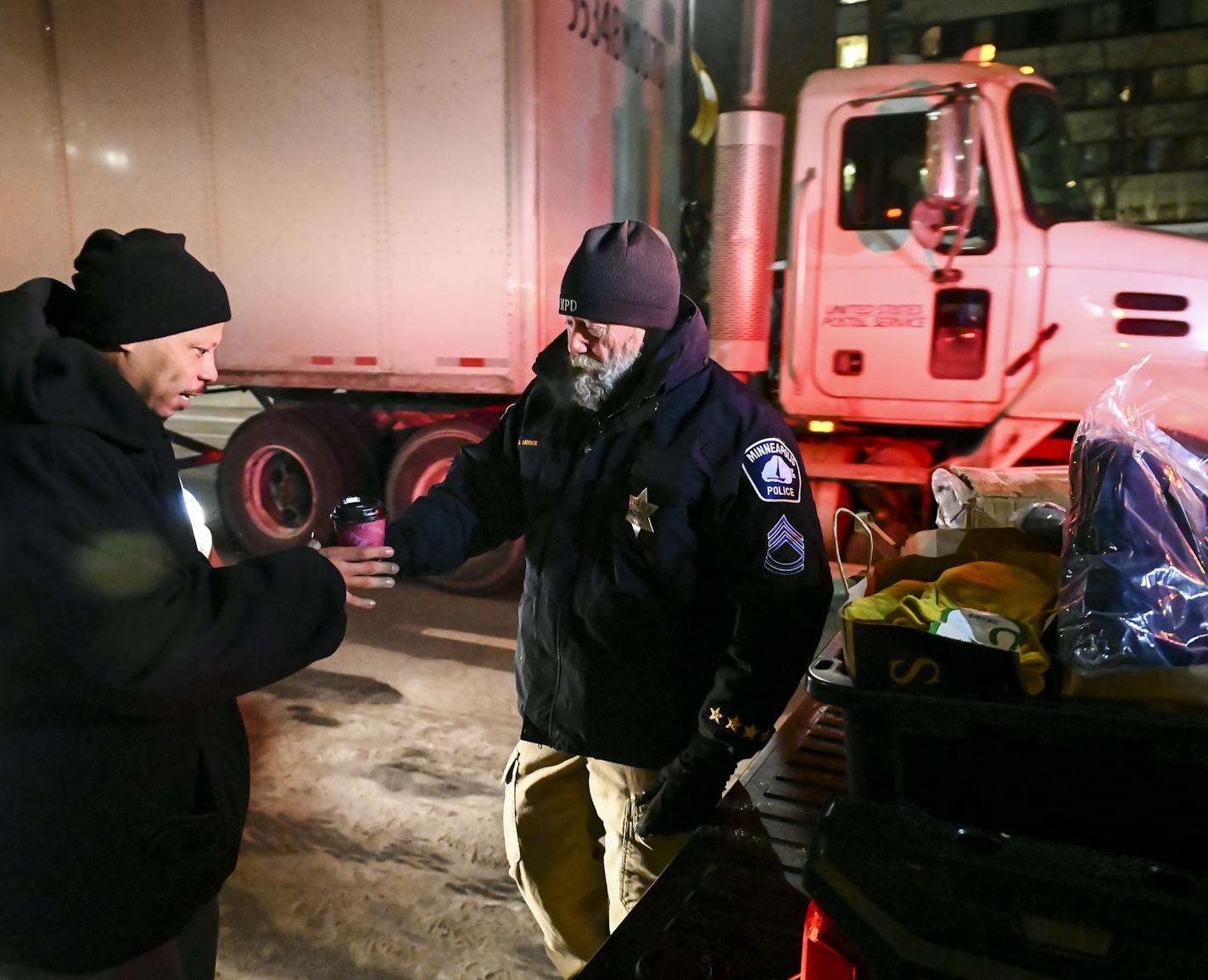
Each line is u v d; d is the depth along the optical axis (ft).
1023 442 14.06
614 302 5.10
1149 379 4.35
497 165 15.31
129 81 17.87
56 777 3.82
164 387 4.34
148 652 3.74
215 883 4.47
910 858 2.94
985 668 3.27
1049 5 65.16
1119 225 13.70
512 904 8.35
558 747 5.80
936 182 13.53
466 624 15.71
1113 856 2.92
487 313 15.83
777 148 15.25
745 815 5.04
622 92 17.44
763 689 5.08
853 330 14.70
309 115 16.56
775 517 5.14
